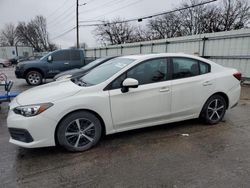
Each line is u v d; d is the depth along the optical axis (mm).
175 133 4289
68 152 3541
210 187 2662
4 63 34500
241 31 10508
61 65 11570
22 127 3207
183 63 4289
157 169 3059
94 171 3029
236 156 3400
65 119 3379
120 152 3549
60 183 2781
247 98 7617
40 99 3340
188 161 3260
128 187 2688
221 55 11656
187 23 42719
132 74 3816
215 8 38875
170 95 4074
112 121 3691
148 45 17062
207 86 4453
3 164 3229
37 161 3301
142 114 3895
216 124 4789
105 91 3605
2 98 5816
